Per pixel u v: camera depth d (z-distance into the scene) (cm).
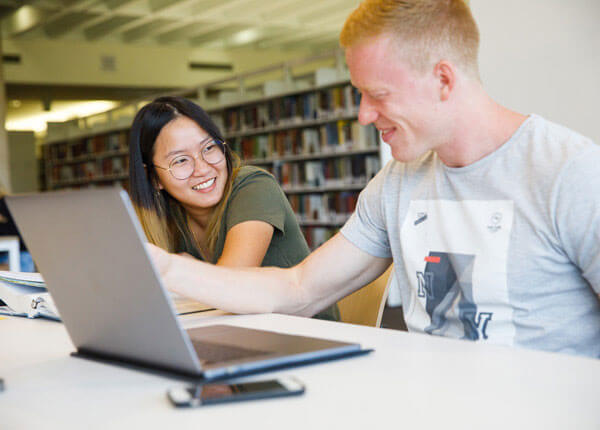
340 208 598
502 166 107
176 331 69
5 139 909
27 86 1170
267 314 116
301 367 76
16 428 61
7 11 997
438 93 104
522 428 55
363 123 110
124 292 72
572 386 66
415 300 120
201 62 1257
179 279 111
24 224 81
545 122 107
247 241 155
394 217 124
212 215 168
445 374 72
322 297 127
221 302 114
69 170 1090
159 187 171
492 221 107
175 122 161
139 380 74
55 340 100
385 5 101
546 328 102
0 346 97
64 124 1134
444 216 114
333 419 59
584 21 252
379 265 131
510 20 272
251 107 695
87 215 70
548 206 99
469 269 109
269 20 1031
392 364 77
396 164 127
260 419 59
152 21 1055
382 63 102
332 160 603
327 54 613
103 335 80
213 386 68
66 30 1080
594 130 252
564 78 258
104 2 921
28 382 76
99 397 68
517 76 273
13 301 125
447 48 102
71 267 78
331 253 128
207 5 945
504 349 83
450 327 113
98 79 1165
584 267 97
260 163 690
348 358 80
